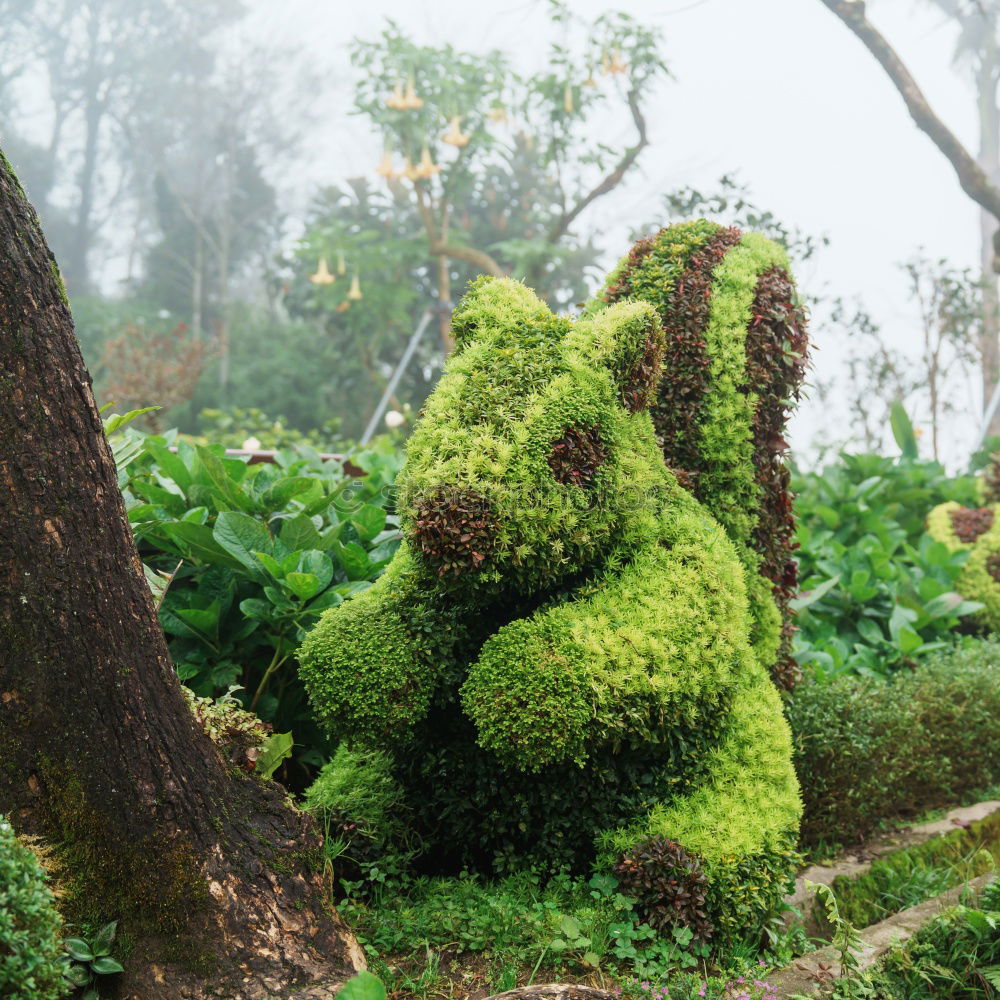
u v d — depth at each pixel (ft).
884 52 32.48
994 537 24.03
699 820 11.05
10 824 7.51
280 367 84.53
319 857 9.10
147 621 8.49
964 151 32.91
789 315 13.79
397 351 70.33
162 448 15.42
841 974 10.42
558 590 11.41
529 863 11.37
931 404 45.50
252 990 7.97
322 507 14.69
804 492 30.07
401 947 10.19
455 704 11.44
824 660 18.30
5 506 7.75
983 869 15.23
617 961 10.01
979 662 18.65
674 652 10.64
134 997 7.88
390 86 47.39
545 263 51.47
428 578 11.06
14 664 7.80
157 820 8.13
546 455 10.45
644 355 11.54
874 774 15.24
